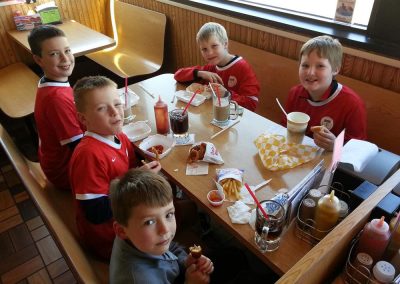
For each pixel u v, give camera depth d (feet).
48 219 3.04
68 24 9.55
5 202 6.91
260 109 7.40
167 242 2.83
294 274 2.03
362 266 2.51
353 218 2.45
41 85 4.98
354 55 5.62
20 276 5.42
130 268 2.78
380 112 5.46
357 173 3.54
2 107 7.25
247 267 4.06
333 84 4.83
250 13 7.04
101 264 3.89
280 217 2.78
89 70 10.72
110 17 11.00
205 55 6.00
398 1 4.99
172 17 9.09
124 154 4.15
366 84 5.52
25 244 5.96
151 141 4.36
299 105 5.29
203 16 8.11
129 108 4.81
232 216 3.18
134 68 9.05
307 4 6.53
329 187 3.47
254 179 3.63
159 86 5.90
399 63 5.10
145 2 9.82
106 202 3.72
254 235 3.00
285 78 6.66
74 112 4.84
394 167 3.62
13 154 4.04
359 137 4.78
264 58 6.91
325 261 2.31
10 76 8.72
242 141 4.30
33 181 3.76
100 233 3.78
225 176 3.54
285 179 3.60
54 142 4.94
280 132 4.41
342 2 5.81
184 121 4.30
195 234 4.25
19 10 9.26
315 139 3.94
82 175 3.64
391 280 2.39
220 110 4.51
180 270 3.41
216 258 3.91
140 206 2.70
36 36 4.97
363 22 5.78
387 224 2.60
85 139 3.89
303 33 6.15
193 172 3.79
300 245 2.92
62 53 5.12
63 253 2.76
